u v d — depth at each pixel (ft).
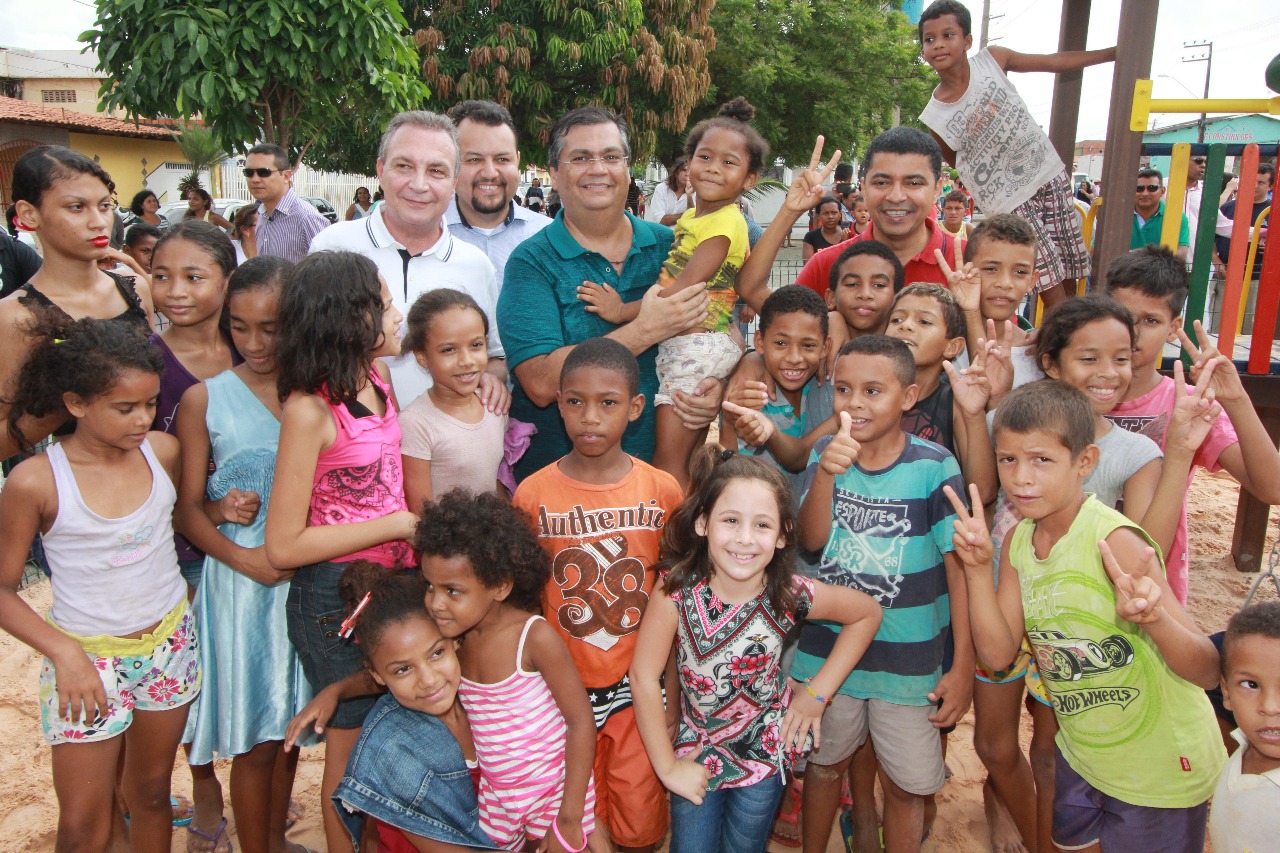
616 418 8.87
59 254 11.09
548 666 8.41
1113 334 9.01
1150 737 8.00
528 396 10.88
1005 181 16.52
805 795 9.74
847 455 8.55
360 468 8.73
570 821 8.34
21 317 10.29
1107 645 7.95
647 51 53.78
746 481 8.23
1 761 12.78
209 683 9.36
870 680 9.22
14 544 7.99
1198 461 10.23
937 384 10.79
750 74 72.28
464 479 9.84
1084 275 17.01
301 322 8.13
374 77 23.94
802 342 10.09
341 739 9.23
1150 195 25.95
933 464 9.12
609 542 9.16
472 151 15.28
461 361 9.30
